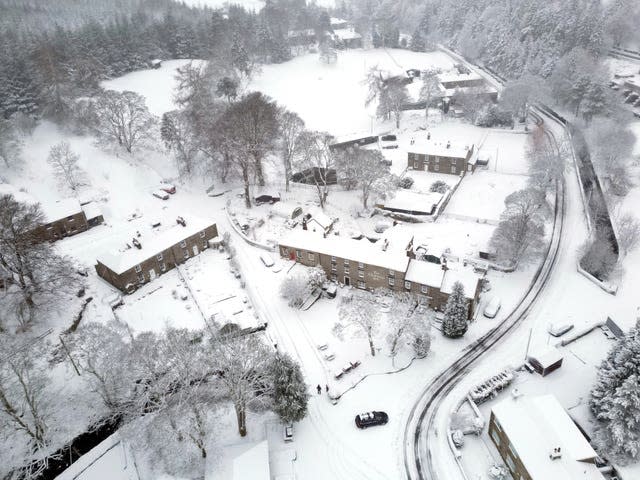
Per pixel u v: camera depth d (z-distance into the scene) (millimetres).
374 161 94625
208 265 81062
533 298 74000
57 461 51750
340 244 77250
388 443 53031
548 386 59188
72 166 95688
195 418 50031
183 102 117688
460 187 106625
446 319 65625
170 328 59281
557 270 80125
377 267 72875
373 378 60875
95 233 86188
